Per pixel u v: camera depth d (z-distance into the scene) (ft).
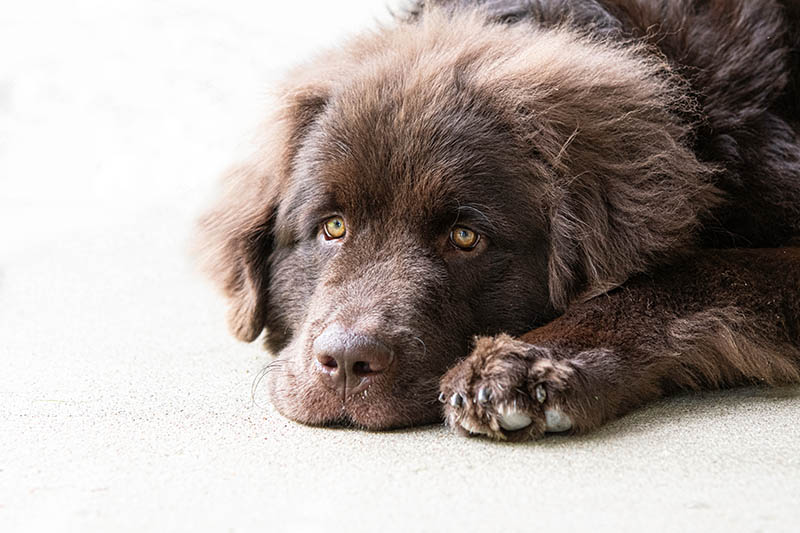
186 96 8.21
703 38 4.27
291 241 4.10
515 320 3.88
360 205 3.87
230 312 4.33
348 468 3.39
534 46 4.09
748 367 3.86
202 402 3.93
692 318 3.83
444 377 3.63
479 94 3.93
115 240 6.59
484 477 3.32
